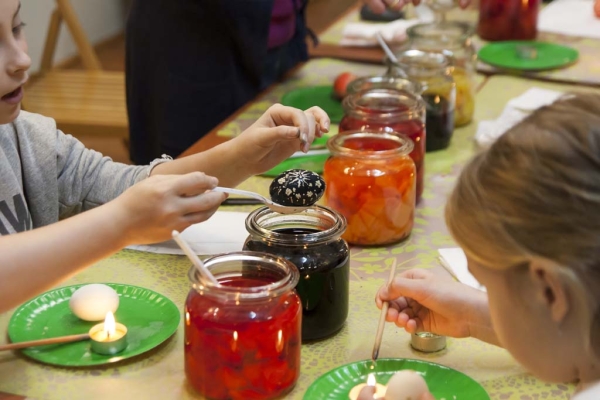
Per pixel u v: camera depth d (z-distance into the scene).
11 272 0.88
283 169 1.43
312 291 0.92
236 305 0.81
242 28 1.82
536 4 2.21
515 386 0.86
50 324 0.97
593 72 1.98
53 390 0.85
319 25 4.91
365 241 1.19
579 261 0.66
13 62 1.04
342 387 0.84
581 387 0.75
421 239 1.22
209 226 1.22
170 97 1.91
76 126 2.40
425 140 1.48
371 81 1.51
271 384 0.83
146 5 1.91
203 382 0.83
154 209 0.90
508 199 0.69
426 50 1.67
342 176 1.17
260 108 1.75
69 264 0.90
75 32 2.74
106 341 0.90
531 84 1.93
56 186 1.30
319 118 1.20
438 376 0.86
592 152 0.66
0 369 0.88
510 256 0.70
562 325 0.70
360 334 0.97
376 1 1.90
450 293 0.93
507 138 0.72
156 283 1.08
